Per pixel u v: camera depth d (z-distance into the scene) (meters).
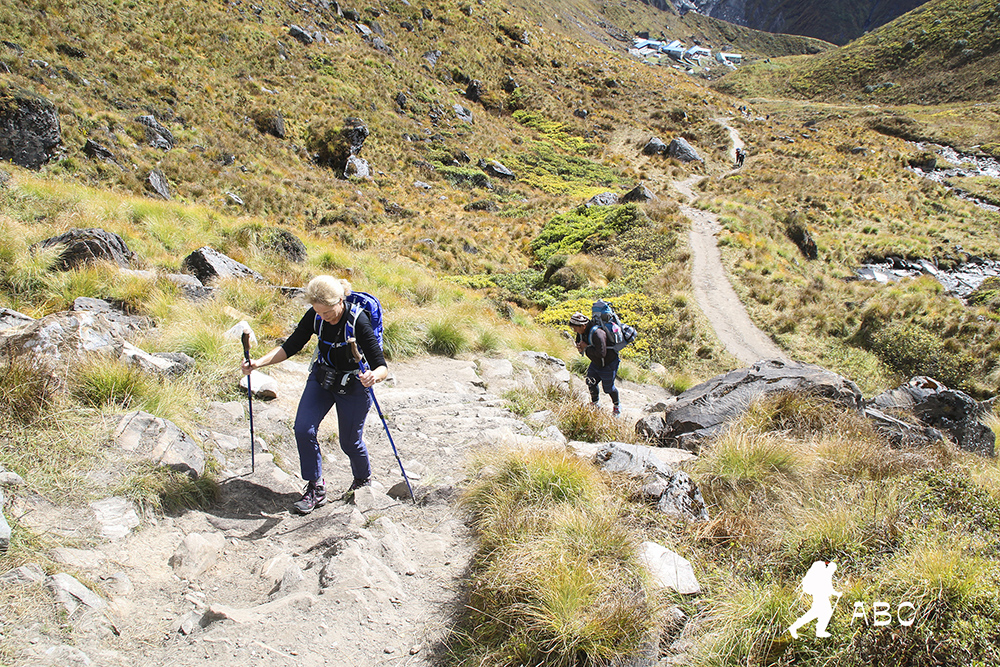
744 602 2.99
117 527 3.31
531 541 3.39
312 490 4.03
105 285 7.29
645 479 4.43
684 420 6.56
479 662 2.75
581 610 2.90
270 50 43.78
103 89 29.69
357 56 50.78
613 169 51.56
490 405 6.91
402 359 8.57
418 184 39.25
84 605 2.70
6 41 28.05
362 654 2.80
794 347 20.33
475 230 33.34
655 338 19.52
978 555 3.24
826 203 43.12
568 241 30.28
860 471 4.62
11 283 6.93
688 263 25.81
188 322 6.63
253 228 13.96
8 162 20.86
